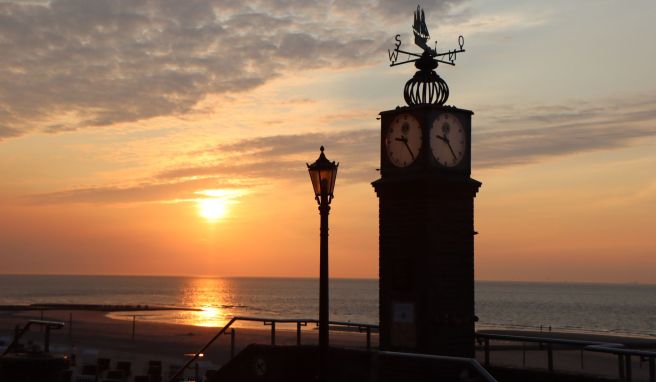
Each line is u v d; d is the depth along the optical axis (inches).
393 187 494.6
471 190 495.8
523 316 6742.1
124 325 3560.5
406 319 482.6
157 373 1109.1
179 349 2103.8
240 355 578.9
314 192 458.9
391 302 492.1
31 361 389.1
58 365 399.2
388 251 497.0
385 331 494.9
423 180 477.1
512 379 450.9
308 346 544.4
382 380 491.2
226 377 586.9
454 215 488.1
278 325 4530.0
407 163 492.7
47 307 6628.9
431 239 478.3
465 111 502.6
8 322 3272.6
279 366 551.5
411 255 482.6
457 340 481.1
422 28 509.0
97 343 2253.9
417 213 482.6
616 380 398.6
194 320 5206.7
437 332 473.4
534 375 440.5
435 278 477.7
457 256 487.8
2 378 390.9
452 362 344.2
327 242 455.5
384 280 498.3
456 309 482.9
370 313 6924.2
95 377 944.9
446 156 491.8
